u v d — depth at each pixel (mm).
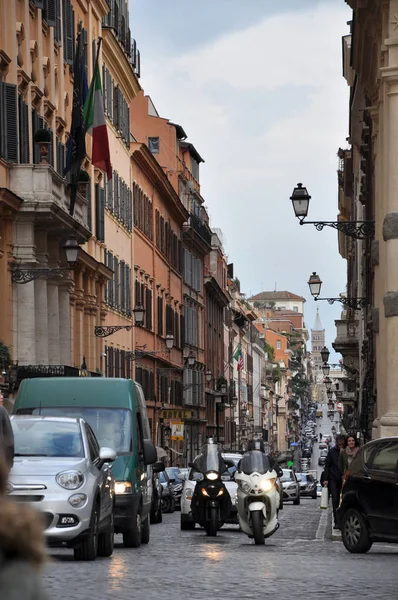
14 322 78250
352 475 40500
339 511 41000
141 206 143875
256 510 46562
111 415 43375
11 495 32562
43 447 34562
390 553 40375
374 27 62312
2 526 6578
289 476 131125
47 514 32562
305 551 41750
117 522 41844
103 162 91625
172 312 170625
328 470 52594
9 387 73062
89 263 102312
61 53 95562
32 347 78625
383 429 55625
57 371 76312
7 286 76688
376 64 66625
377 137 69500
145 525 47156
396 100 56406
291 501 142250
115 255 122625
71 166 86812
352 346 150000
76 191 86562
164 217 165125
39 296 82500
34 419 35688
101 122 90875
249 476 47438
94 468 34719
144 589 25844
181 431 145500
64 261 90562
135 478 42500
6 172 77188
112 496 37531
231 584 27203
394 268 56250
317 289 81750
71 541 32844
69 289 92375
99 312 111125
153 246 153000
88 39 107375
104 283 112562
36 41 86375
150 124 186625
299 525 69500
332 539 51312
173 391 169500
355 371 153750
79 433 35344
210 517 54812
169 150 186750
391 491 38938
